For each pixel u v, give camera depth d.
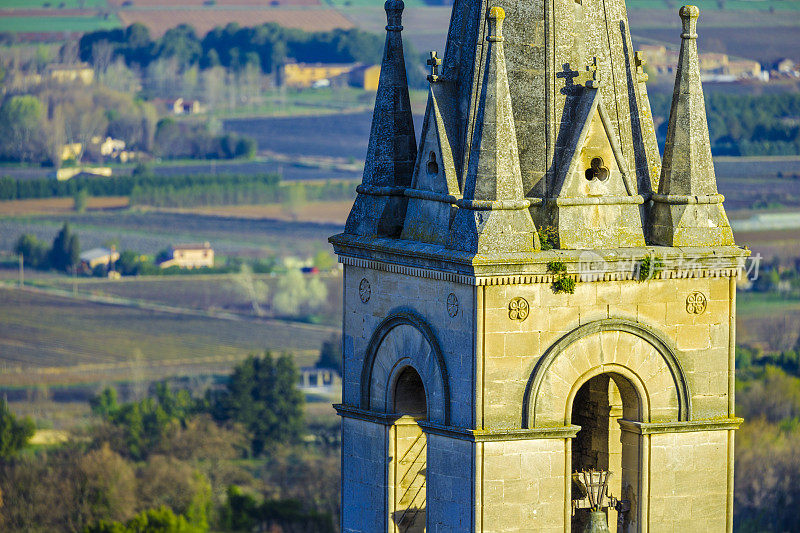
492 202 99.38
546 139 102.31
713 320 104.31
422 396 108.56
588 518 110.75
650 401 103.75
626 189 102.56
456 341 101.31
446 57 105.75
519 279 99.81
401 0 108.69
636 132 104.38
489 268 98.81
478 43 103.06
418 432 108.81
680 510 104.62
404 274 105.38
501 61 99.50
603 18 104.06
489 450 100.44
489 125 99.56
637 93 104.56
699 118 103.38
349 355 111.00
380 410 108.75
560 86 102.56
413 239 105.75
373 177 108.75
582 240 101.38
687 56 103.38
